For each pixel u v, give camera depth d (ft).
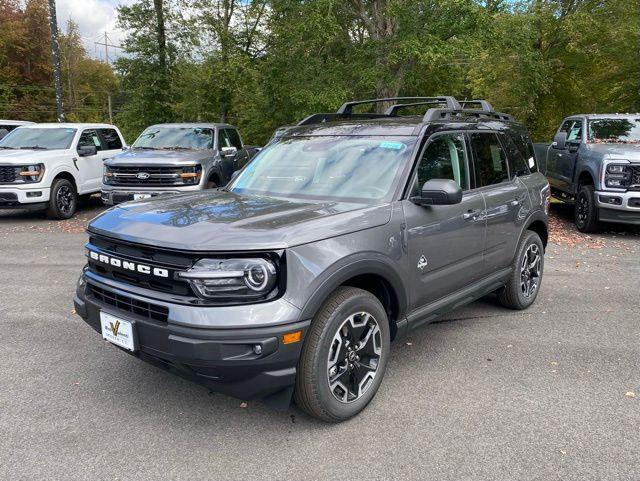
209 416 10.90
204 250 9.04
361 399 10.83
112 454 9.57
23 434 10.18
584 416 10.94
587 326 16.21
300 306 9.27
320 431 10.35
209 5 58.85
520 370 13.12
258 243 9.12
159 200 12.34
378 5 46.42
